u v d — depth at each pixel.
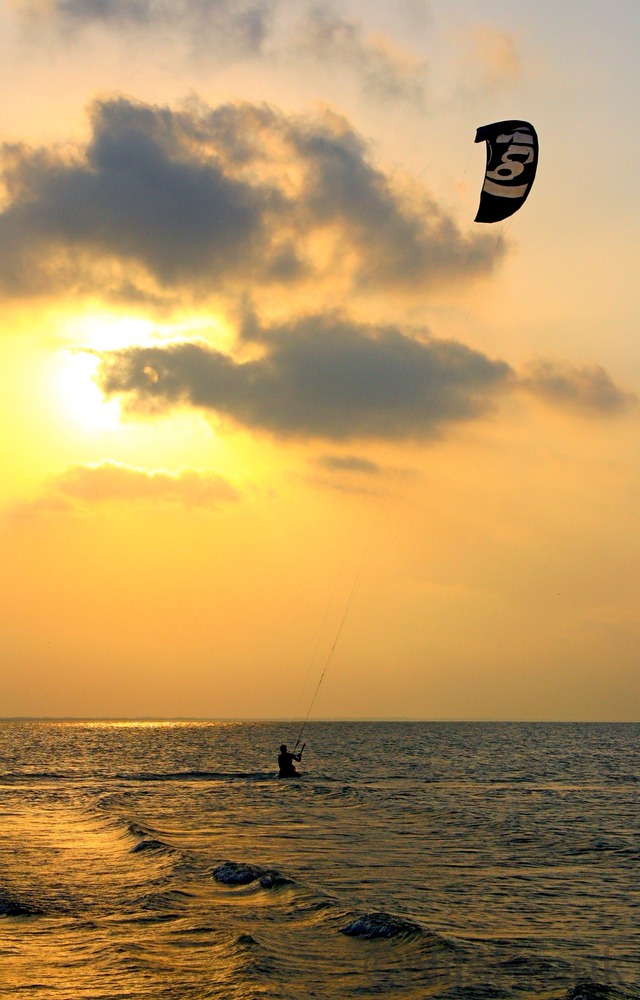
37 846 34.94
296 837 37.03
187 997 16.61
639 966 18.61
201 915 22.70
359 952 19.22
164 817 44.72
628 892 25.94
